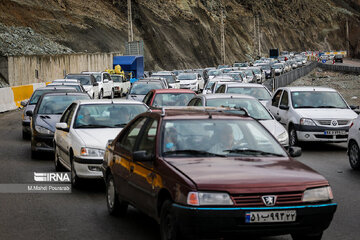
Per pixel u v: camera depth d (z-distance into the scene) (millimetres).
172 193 15148
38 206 22969
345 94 104250
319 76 165500
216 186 14562
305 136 39969
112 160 20703
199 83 109375
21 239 18000
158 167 16328
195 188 14539
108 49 158625
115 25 176250
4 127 56719
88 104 29797
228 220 14430
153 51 188625
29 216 21234
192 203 14445
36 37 132000
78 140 26344
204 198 14469
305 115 40312
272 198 14711
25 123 46281
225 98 37375
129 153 18891
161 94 46719
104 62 150250
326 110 41250
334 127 39625
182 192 14742
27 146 42719
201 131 17609
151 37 190625
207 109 19656
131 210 22312
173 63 195125
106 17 176875
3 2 138500
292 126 41312
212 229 14461
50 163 34719
